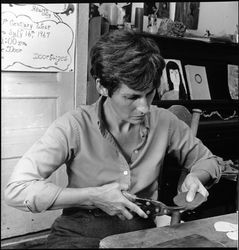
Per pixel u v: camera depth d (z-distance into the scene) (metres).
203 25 2.49
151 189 1.05
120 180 0.99
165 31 2.11
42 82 1.50
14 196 0.86
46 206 0.84
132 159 1.00
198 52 2.49
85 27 1.71
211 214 1.86
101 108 0.99
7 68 1.38
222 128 2.34
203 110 2.38
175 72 2.32
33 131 1.42
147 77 0.81
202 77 2.48
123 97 0.87
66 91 1.61
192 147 1.11
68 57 1.62
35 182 0.86
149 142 1.01
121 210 0.86
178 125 1.11
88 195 0.86
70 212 1.00
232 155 2.40
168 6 2.27
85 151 0.97
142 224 1.00
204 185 1.04
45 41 1.53
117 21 1.99
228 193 1.97
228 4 2.57
